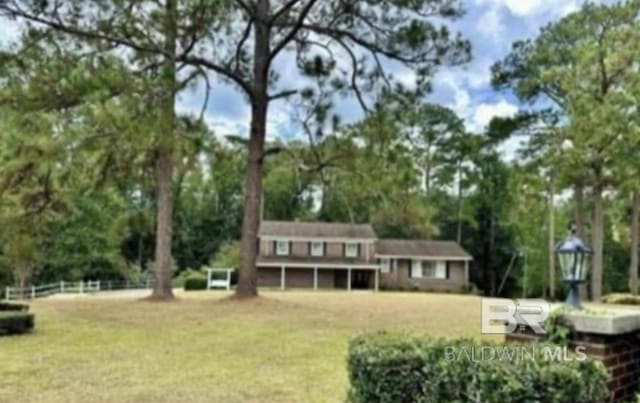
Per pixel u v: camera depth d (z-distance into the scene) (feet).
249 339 29.48
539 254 119.85
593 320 15.26
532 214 98.78
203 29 42.83
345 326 34.30
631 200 89.61
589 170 73.10
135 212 63.82
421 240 118.62
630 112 67.31
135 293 83.51
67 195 45.55
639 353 16.43
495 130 87.76
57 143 39.06
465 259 112.27
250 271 47.47
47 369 22.06
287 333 31.53
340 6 45.70
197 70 44.80
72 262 103.76
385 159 45.60
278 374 21.50
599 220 76.13
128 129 37.58
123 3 40.47
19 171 40.01
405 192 47.09
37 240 48.03
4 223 44.47
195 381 20.35
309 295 59.26
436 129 119.65
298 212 125.70
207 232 136.67
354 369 14.20
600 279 75.46
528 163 85.61
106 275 108.37
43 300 53.83
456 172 125.70
